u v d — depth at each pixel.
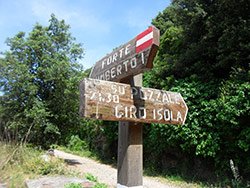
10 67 13.39
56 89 14.14
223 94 7.87
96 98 3.24
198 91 8.94
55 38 14.71
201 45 9.48
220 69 9.24
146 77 11.91
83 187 5.23
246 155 7.81
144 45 3.31
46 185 5.67
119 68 3.71
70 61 14.82
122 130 3.72
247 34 7.84
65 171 8.07
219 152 8.46
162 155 11.26
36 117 12.77
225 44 8.29
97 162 15.41
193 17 9.90
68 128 14.98
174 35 12.26
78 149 21.17
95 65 4.44
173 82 10.12
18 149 8.02
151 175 10.53
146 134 12.00
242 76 7.63
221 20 8.91
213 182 8.48
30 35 14.34
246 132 7.38
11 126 11.78
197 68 9.63
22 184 5.99
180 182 9.07
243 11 8.45
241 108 7.29
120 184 3.61
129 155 3.54
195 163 9.63
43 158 8.77
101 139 17.98
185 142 9.16
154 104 3.69
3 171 6.58
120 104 3.40
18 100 13.39
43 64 13.98
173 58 11.09
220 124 8.19
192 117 8.77
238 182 7.43
